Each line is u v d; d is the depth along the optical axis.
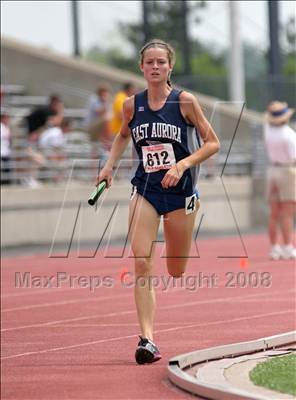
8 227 42.38
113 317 23.64
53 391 15.98
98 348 19.64
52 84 59.62
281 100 60.91
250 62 84.19
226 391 14.41
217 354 17.64
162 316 23.44
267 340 18.48
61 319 23.53
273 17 62.34
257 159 52.44
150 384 16.16
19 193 42.69
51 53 59.56
